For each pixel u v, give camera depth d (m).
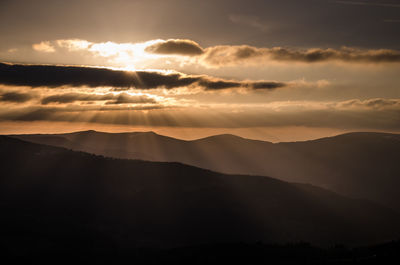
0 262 157.25
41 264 162.25
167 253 172.50
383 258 127.75
